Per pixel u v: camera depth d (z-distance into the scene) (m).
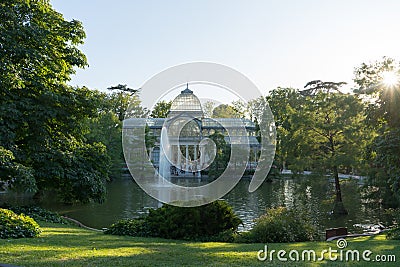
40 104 16.34
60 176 16.23
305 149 25.33
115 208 23.20
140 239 10.42
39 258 6.56
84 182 16.97
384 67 22.48
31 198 25.58
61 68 17.98
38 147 16.08
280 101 51.56
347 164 23.00
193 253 7.63
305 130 25.66
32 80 16.12
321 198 28.94
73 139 18.17
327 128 24.14
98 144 19.12
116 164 41.56
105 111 43.31
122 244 8.84
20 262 6.17
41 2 17.47
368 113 15.74
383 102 14.67
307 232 11.77
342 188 26.44
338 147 24.77
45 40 16.30
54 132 17.72
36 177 16.41
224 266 6.37
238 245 9.35
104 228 17.17
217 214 11.50
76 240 9.19
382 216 22.03
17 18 15.65
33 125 16.11
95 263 6.29
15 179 14.01
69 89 17.89
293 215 12.16
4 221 9.19
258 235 11.05
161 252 7.67
